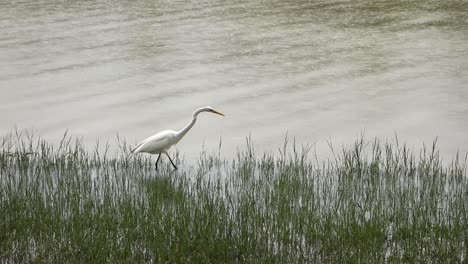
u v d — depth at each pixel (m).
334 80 23.02
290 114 20.17
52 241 12.05
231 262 11.62
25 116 20.20
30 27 30.08
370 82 22.72
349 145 17.84
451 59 24.80
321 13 32.09
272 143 18.12
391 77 23.14
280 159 16.91
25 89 22.55
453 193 14.60
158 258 11.58
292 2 34.56
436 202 13.70
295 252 11.91
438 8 32.41
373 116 19.83
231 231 12.38
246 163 16.33
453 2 33.59
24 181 15.33
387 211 13.42
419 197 14.41
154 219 12.71
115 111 20.58
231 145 18.09
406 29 28.88
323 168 16.00
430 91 21.69
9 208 13.22
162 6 34.03
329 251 11.89
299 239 12.32
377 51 26.03
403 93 21.61
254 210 13.10
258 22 30.62
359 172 15.64
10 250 11.81
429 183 14.80
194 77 23.61
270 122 19.61
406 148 17.56
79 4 34.62
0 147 17.80
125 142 18.03
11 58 25.77
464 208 13.41
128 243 11.88
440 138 18.12
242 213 12.93
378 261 11.55
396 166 15.81
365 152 17.38
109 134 18.83
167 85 22.84
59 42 27.81
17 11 33.12
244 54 26.03
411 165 15.76
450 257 11.61
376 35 28.17
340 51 26.16
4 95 21.95
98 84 23.03
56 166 16.14
